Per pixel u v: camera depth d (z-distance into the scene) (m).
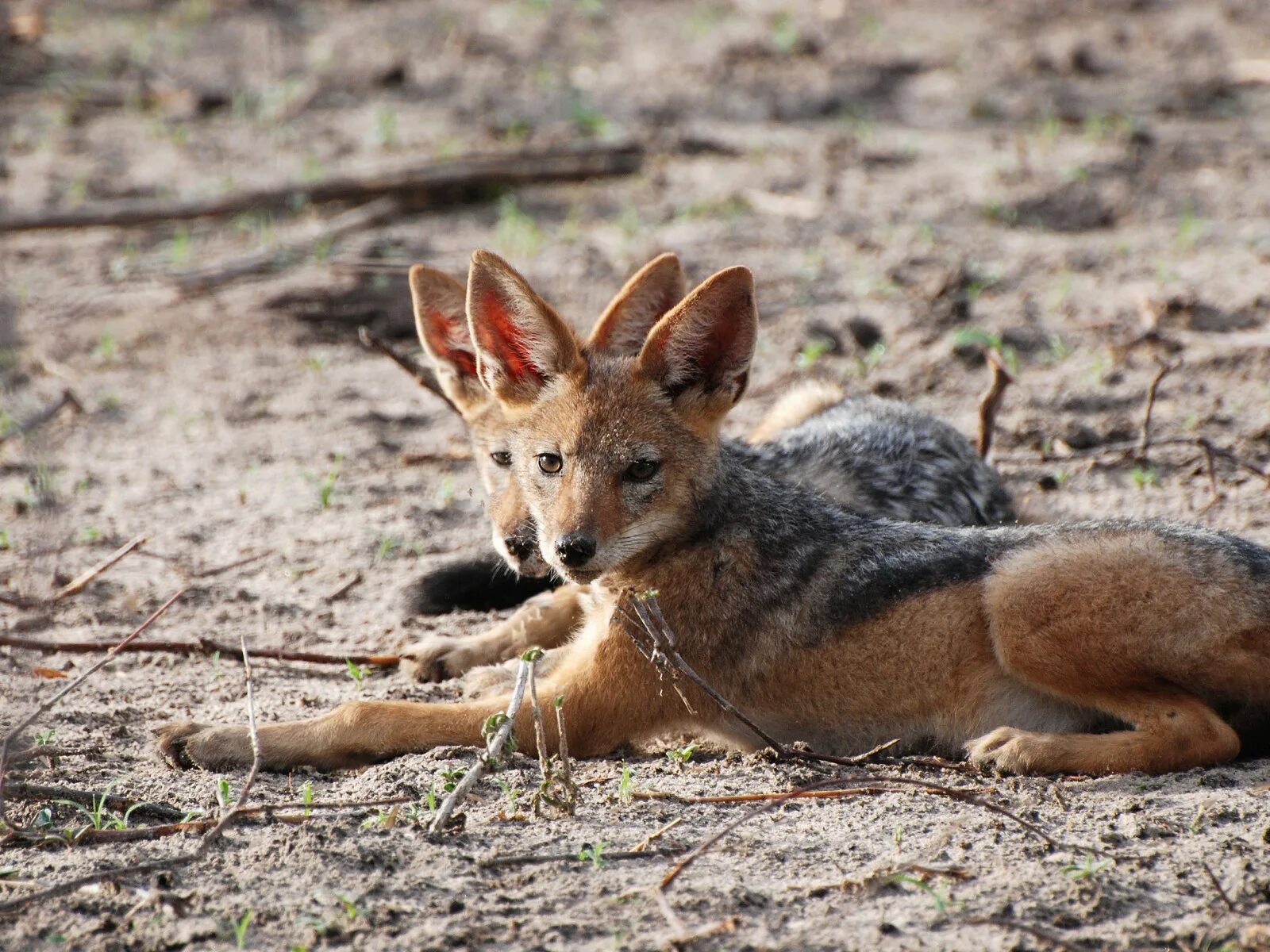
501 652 10.22
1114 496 12.30
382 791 7.83
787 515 9.29
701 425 9.17
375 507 13.08
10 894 6.55
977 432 13.55
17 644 9.21
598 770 8.44
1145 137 21.59
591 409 8.99
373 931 6.16
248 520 12.81
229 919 6.29
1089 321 15.87
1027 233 18.70
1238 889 6.37
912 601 8.77
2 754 7.78
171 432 14.73
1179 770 8.02
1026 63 26.14
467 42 28.89
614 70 27.20
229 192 19.80
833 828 7.23
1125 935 6.05
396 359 13.20
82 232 20.28
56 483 12.69
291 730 8.39
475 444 10.64
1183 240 17.75
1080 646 8.28
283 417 15.08
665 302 10.08
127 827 7.31
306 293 17.67
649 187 21.08
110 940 6.14
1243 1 29.22
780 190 20.66
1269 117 22.78
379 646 10.54
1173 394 14.17
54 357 16.28
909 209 19.64
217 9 31.70
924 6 30.88
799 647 8.91
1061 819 7.28
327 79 26.78
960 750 8.81
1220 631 8.13
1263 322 15.40
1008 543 8.83
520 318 9.34
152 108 25.47
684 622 8.91
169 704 9.37
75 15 30.66
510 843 7.07
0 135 22.53
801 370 15.16
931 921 6.20
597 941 6.10
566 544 8.52
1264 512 11.66
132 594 11.26
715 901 6.40
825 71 26.47
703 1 32.41
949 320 16.06
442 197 20.72
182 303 17.83
